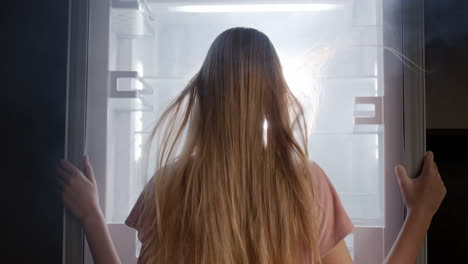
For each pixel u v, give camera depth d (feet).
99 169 3.20
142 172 3.48
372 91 3.57
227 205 2.24
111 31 3.44
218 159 2.31
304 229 2.25
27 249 3.50
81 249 3.07
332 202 2.47
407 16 3.07
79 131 3.18
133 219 2.67
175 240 2.32
